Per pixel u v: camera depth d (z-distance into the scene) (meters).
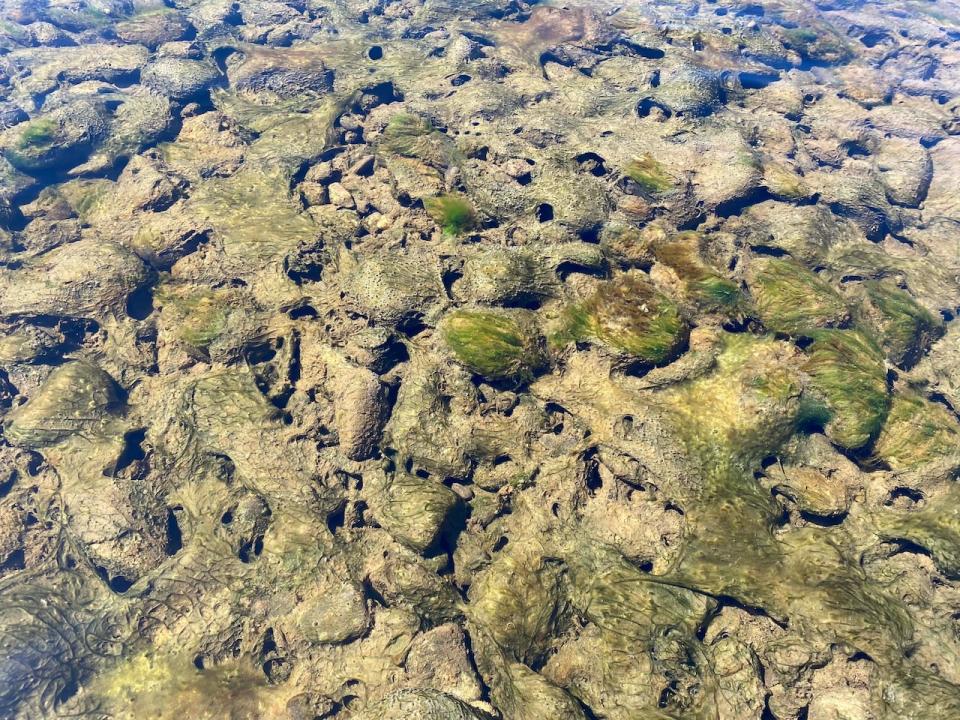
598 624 0.76
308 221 1.07
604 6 1.55
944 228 1.13
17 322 1.00
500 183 1.07
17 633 0.83
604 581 0.78
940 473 0.81
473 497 0.85
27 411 0.93
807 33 1.48
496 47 1.39
